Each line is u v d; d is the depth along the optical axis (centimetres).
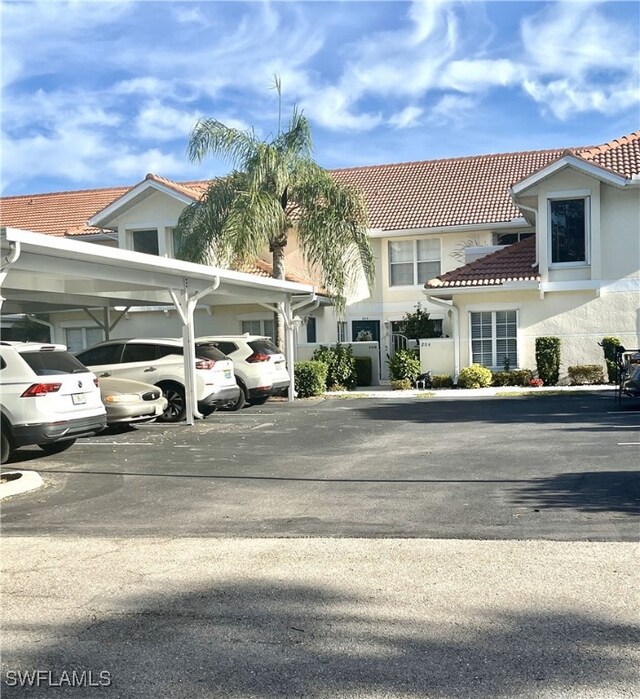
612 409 1488
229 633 447
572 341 2083
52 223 2805
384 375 2533
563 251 2089
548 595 492
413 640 430
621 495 751
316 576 539
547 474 863
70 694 381
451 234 2480
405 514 706
